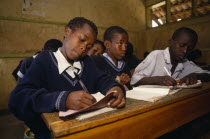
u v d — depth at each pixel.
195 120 1.50
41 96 0.66
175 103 0.88
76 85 0.84
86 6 4.62
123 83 1.28
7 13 3.44
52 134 0.52
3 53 3.41
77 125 0.54
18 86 0.71
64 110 0.61
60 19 4.16
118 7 5.29
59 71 0.81
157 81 1.22
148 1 5.81
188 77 1.29
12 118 2.90
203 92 1.07
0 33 3.37
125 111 0.66
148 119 0.74
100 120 0.58
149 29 5.82
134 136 0.69
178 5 5.75
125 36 1.44
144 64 1.50
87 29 0.83
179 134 1.43
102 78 0.93
